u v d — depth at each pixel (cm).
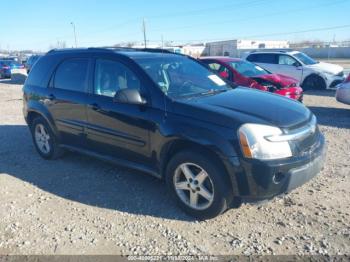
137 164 452
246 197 363
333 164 539
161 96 415
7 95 1631
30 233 377
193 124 379
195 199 391
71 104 517
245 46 6969
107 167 557
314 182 474
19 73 2659
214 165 368
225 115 369
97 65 496
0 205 443
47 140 592
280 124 365
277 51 1573
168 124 396
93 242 357
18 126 882
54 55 578
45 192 477
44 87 572
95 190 476
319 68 1449
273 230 366
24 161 603
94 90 493
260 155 348
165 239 358
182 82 457
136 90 414
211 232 367
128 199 446
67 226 388
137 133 432
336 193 441
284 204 417
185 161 388
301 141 371
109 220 398
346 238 348
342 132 738
